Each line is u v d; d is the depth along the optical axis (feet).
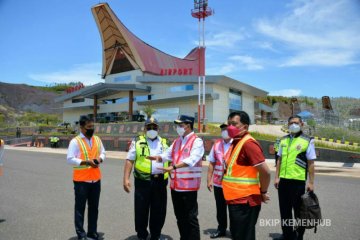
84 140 18.28
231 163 12.51
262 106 203.62
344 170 56.59
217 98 136.87
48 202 27.37
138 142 18.15
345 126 118.52
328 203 27.17
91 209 17.95
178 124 16.14
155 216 17.74
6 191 32.50
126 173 18.19
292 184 17.60
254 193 12.19
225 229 18.84
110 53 189.88
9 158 75.77
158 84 158.20
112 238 18.16
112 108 182.29
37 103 540.52
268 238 18.16
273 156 79.00
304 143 17.53
